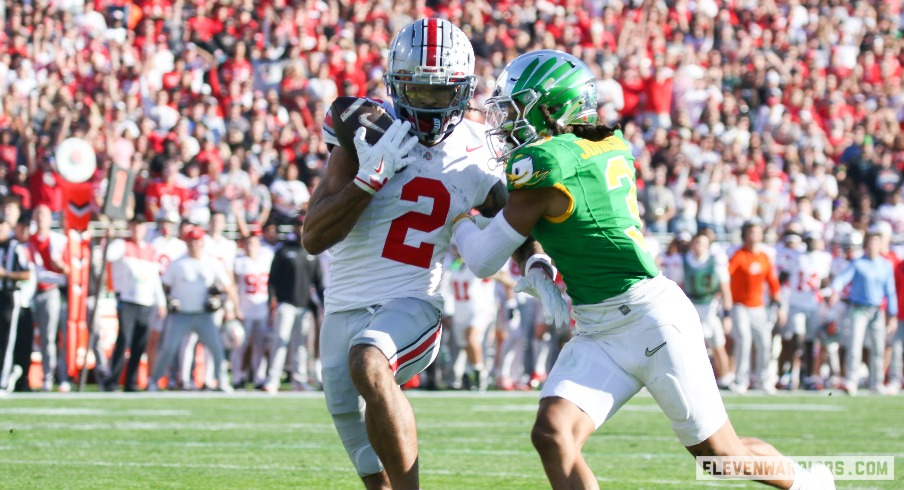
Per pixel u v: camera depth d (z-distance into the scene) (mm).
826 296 46062
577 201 13367
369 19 59625
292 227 42844
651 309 13477
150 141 48969
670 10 67688
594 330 13672
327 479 19641
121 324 40344
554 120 14078
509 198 13625
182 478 19609
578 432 13086
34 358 40875
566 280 13922
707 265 42812
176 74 53812
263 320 42250
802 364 47844
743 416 33125
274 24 56594
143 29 55094
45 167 46219
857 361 44469
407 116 15000
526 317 44500
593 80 14461
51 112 47906
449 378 44344
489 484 19297
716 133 59156
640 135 55938
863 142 60406
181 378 41219
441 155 15062
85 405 33969
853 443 26188
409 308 14523
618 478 20297
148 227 43500
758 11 68938
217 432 27172
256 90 55156
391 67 14852
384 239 14883
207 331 39969
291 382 42500
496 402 37344
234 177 45406
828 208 56094
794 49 67062
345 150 14773
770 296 44281
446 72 14641
